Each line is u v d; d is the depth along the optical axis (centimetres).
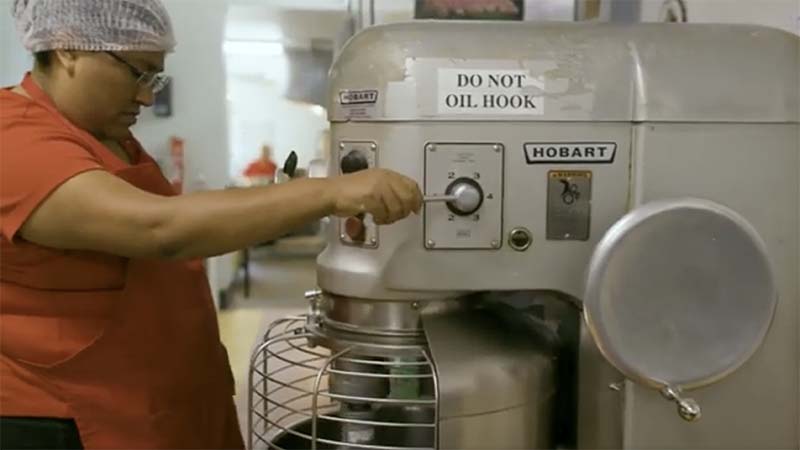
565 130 73
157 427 88
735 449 76
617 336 68
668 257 68
